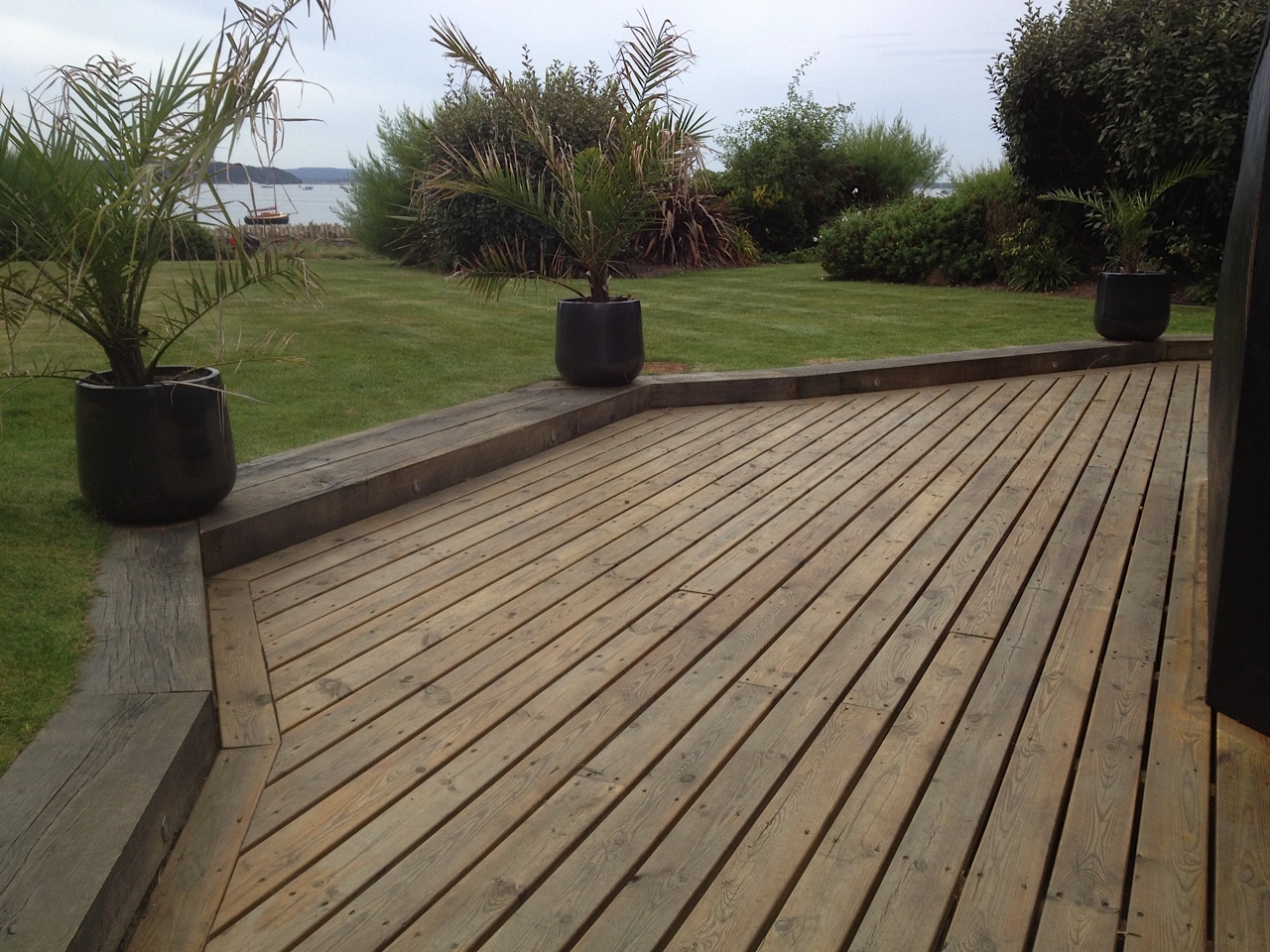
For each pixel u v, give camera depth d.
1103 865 1.68
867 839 1.74
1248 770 1.95
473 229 12.33
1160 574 2.99
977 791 1.89
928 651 2.48
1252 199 2.05
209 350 6.35
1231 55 8.95
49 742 1.79
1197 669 2.38
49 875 1.42
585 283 11.73
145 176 2.54
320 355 6.31
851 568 3.05
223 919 1.54
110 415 2.86
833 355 6.77
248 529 3.08
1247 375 1.95
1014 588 2.89
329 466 3.70
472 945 1.49
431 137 13.12
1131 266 7.04
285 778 1.93
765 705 2.21
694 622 2.66
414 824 1.78
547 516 3.59
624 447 4.66
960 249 11.73
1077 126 10.69
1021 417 5.21
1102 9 10.09
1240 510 2.03
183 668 2.09
